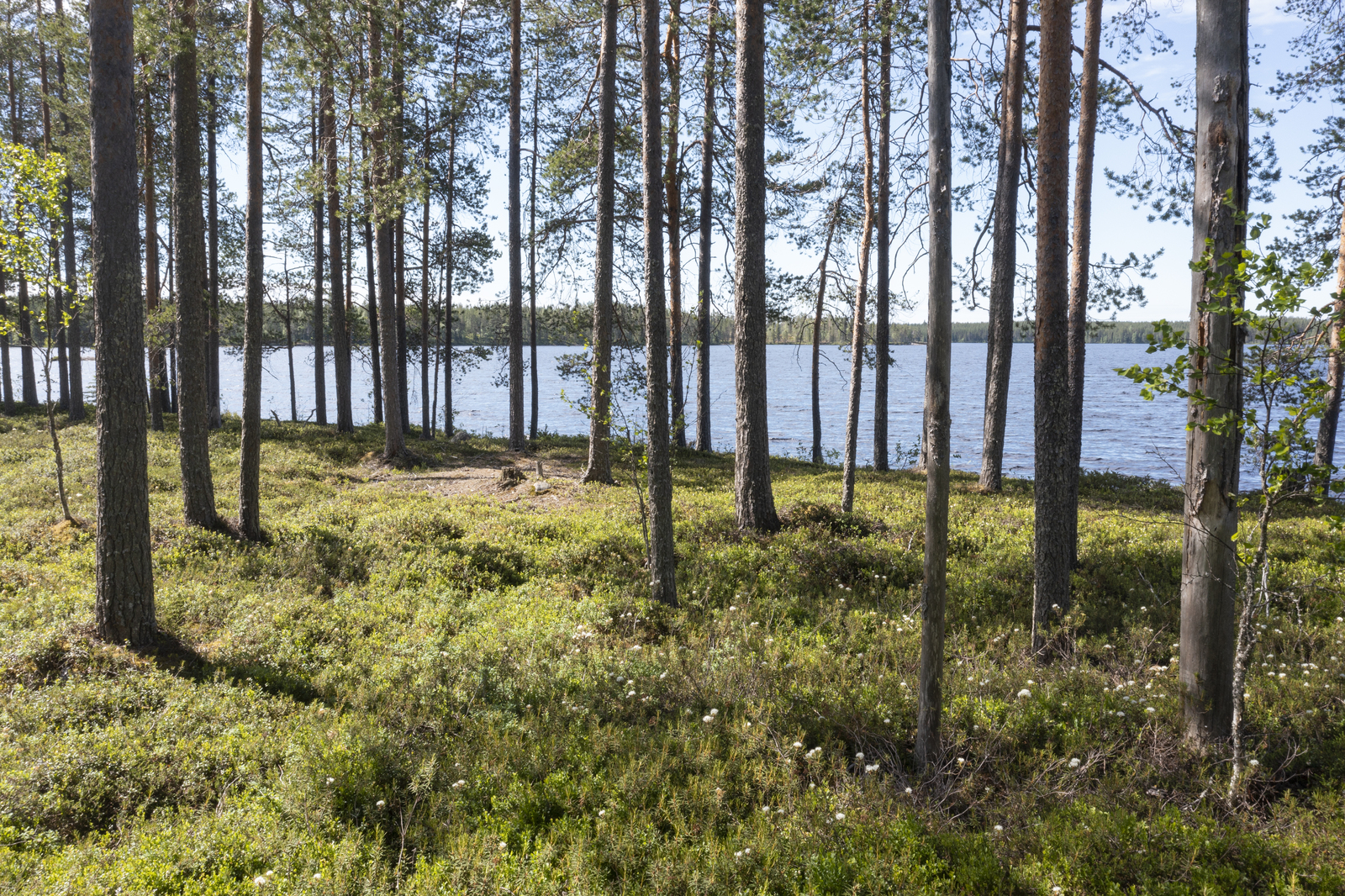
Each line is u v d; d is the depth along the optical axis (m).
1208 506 5.74
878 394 21.81
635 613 8.96
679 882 4.32
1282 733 5.74
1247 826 4.79
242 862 4.38
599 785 5.28
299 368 106.06
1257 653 7.36
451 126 26.86
